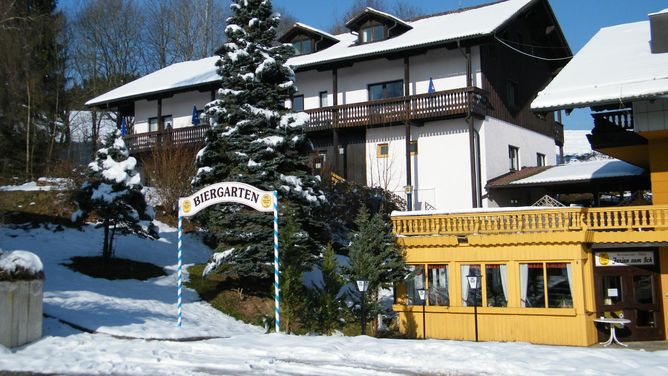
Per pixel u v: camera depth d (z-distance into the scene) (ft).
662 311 61.11
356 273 62.95
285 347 42.96
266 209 54.80
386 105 111.75
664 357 39.73
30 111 126.00
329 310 61.31
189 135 121.70
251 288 72.08
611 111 68.74
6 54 119.75
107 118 174.09
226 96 74.69
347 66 118.01
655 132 59.47
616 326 61.31
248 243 69.72
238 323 63.16
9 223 82.79
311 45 129.39
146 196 98.53
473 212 64.59
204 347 43.42
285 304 59.16
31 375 34.94
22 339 42.68
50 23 138.92
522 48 124.47
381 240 64.90
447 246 65.26
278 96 75.36
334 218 95.55
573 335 59.11
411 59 116.26
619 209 60.08
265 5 76.38
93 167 74.08
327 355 40.83
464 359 38.93
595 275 61.98
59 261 70.23
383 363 38.86
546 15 124.16
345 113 115.55
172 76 146.10
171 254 81.97
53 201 91.91
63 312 51.80
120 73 183.83
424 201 111.96
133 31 188.44
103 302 58.23
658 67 60.18
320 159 119.65
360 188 103.71
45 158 129.29
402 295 67.05
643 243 60.34
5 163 120.37
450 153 110.63
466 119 106.63
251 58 74.90
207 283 72.43
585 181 96.78
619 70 62.13
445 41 105.09
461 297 64.39
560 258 60.54
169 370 36.45
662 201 62.54
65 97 144.77
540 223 61.72
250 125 72.90
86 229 85.56
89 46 178.40
